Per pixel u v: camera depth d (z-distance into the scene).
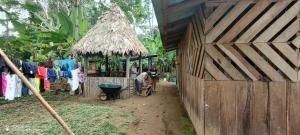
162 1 4.05
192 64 6.81
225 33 4.77
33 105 11.60
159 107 11.41
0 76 9.93
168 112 10.27
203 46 4.92
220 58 4.73
